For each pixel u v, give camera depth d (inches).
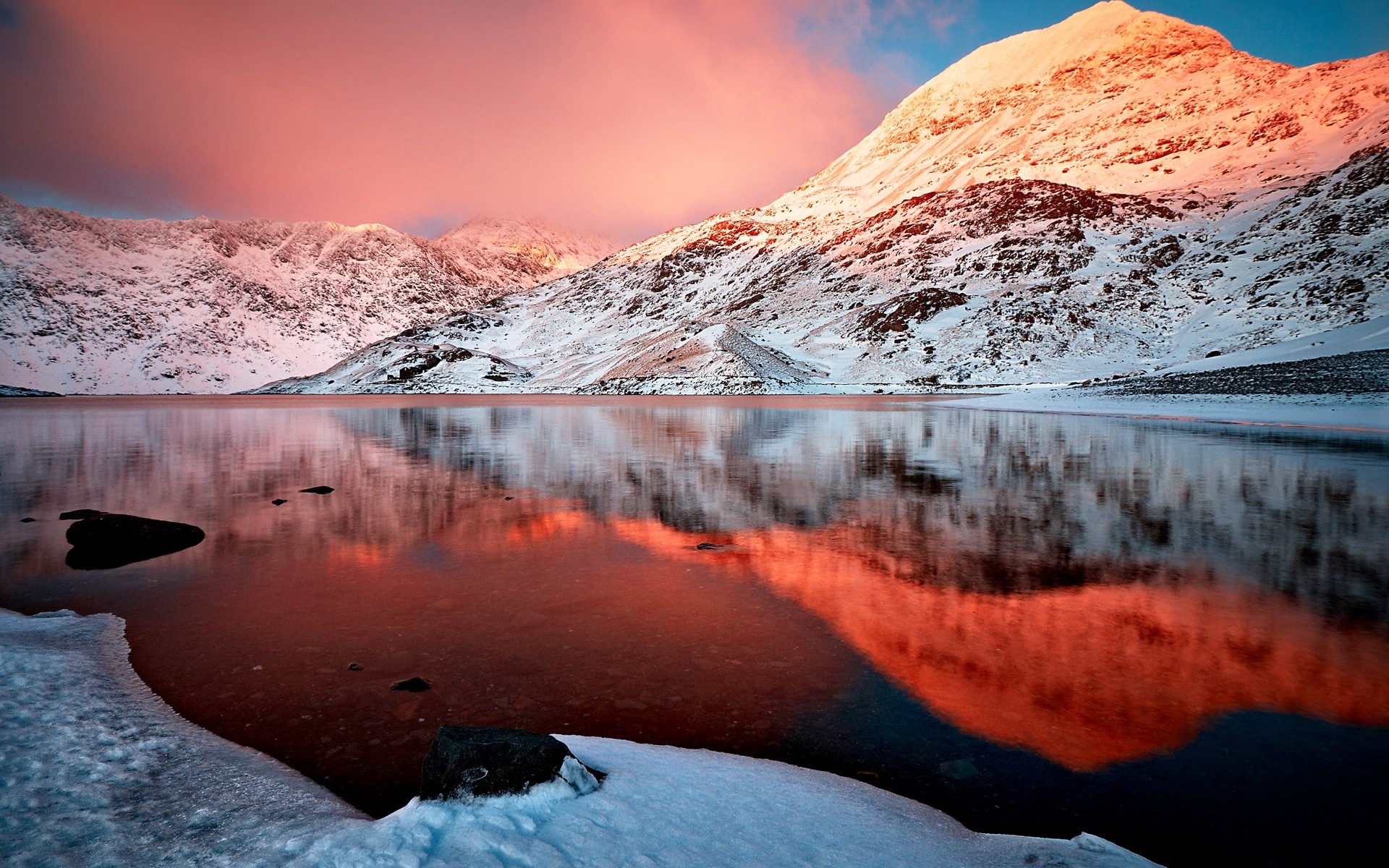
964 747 177.6
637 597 306.2
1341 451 874.8
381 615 281.0
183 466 799.1
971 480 668.7
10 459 868.6
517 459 853.2
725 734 183.3
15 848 123.8
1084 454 865.5
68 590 313.9
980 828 142.8
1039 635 259.1
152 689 207.8
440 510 522.0
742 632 262.2
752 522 476.1
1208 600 299.3
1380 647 245.8
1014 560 370.9
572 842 126.3
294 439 1162.0
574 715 193.3
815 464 799.7
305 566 360.5
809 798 149.3
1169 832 142.6
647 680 218.5
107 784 150.3
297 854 124.0
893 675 223.1
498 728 167.8
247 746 173.9
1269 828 143.8
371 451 959.0
